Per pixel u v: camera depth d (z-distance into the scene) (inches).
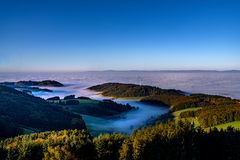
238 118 5009.8
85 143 2433.6
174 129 2704.2
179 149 2527.1
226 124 4879.4
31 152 2369.6
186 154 2559.1
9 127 5196.9
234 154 2763.3
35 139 2925.7
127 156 2374.5
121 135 2687.0
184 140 2591.0
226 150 2773.1
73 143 2421.3
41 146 2470.5
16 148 2417.6
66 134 2965.1
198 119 6048.2
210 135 2859.3
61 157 2336.4
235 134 2906.0
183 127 2768.2
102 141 2461.9
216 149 2780.5
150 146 2425.0
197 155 2618.1
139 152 2375.7
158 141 2481.5
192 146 2600.9
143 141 2406.5
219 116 5226.4
